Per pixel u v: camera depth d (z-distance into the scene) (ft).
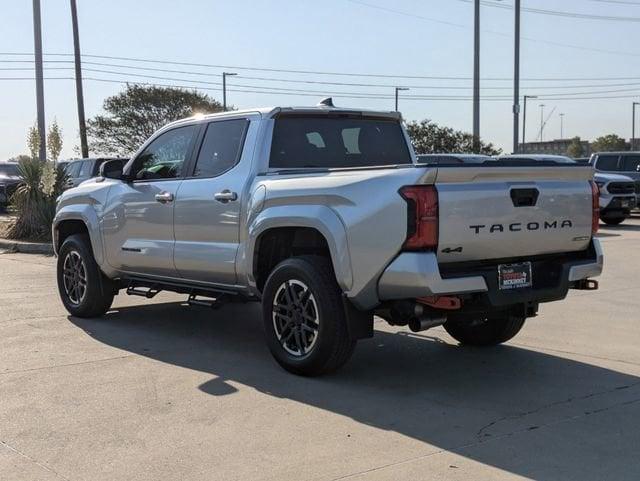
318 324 17.69
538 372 19.16
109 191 24.62
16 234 53.72
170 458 13.29
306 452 13.57
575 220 18.20
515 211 16.84
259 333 23.97
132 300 30.19
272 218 18.40
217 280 20.99
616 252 46.32
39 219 53.42
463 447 13.83
